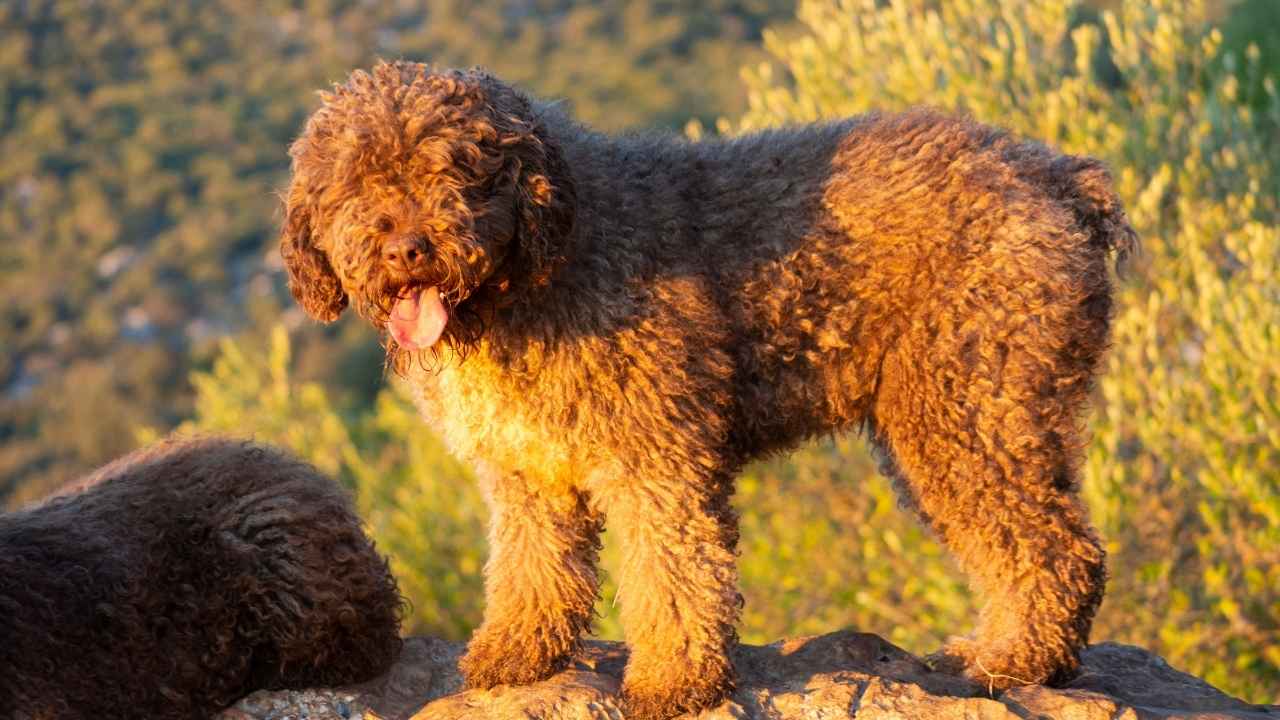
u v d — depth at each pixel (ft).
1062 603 20.40
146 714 19.47
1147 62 50.08
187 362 164.25
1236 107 51.31
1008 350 20.01
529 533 20.67
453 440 20.34
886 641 22.20
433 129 17.80
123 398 159.12
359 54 224.12
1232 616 43.29
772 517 50.75
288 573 20.57
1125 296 46.57
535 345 18.80
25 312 184.03
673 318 19.17
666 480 19.27
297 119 214.48
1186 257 46.29
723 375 19.52
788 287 19.98
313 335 158.71
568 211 18.42
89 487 21.15
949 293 20.02
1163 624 44.21
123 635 19.47
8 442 154.51
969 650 21.06
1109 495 43.47
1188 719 19.61
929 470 20.43
